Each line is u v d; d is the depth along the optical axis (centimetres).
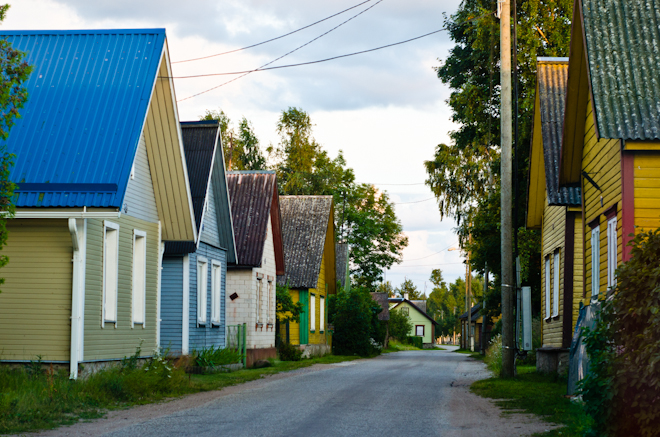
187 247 2131
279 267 3391
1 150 1287
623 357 782
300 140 5984
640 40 1453
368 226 6406
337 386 1764
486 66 3534
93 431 988
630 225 1327
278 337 3525
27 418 1066
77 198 1442
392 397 1488
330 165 6197
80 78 1661
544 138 2048
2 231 1249
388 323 7856
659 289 732
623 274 798
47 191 1455
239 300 2870
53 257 1479
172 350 2122
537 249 3300
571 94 1705
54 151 1529
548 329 2350
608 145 1509
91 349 1520
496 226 3534
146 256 1852
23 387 1277
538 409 1239
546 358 2070
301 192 5966
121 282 1692
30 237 1488
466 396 1532
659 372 714
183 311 2136
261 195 3052
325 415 1172
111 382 1391
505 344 2023
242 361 2578
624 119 1332
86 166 1500
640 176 1337
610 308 819
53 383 1312
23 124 1576
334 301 4691
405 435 966
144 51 1705
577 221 1989
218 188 2495
